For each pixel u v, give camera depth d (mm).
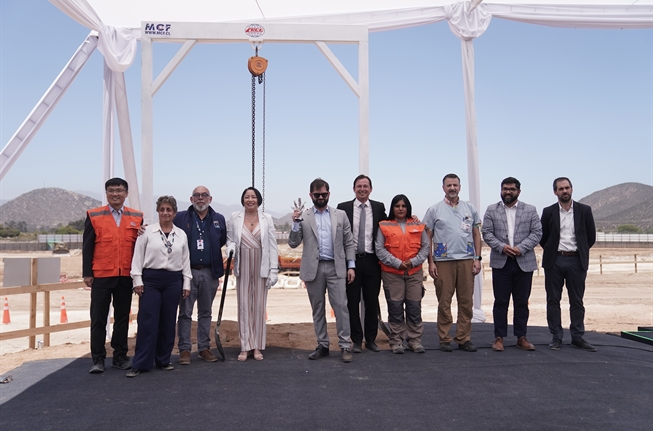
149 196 6965
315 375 5121
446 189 6289
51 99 7645
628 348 6508
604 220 192125
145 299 5254
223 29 7062
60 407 4191
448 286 6203
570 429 3738
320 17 8555
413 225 6125
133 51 8352
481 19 8703
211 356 5727
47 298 8000
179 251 5438
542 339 7047
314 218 5898
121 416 3980
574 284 6305
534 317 12070
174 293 5398
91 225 5309
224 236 5941
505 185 6305
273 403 4270
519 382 4867
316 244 5852
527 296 6332
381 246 6074
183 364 5555
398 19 8648
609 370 5297
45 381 4934
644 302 15305
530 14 8719
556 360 5719
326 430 3715
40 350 7711
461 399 4375
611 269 28047
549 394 4512
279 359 5816
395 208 6086
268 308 15719
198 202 5723
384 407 4180
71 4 7078
